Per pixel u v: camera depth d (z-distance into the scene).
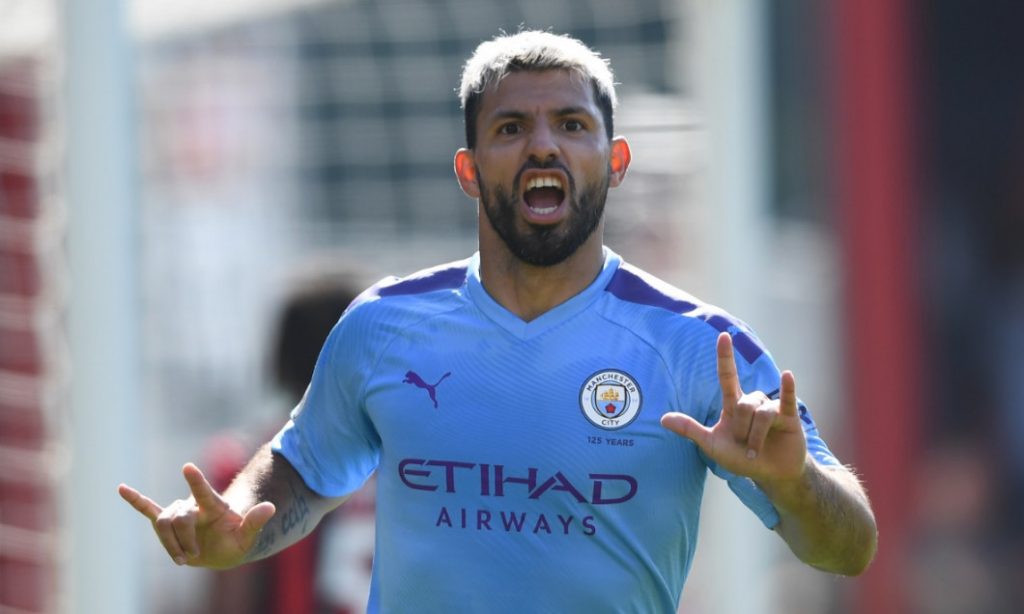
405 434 10.20
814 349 27.11
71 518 18.66
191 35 28.34
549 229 10.07
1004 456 25.36
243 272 29.47
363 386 10.48
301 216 29.80
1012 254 25.66
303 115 29.52
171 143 29.09
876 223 25.50
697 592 21.38
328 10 27.83
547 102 10.05
